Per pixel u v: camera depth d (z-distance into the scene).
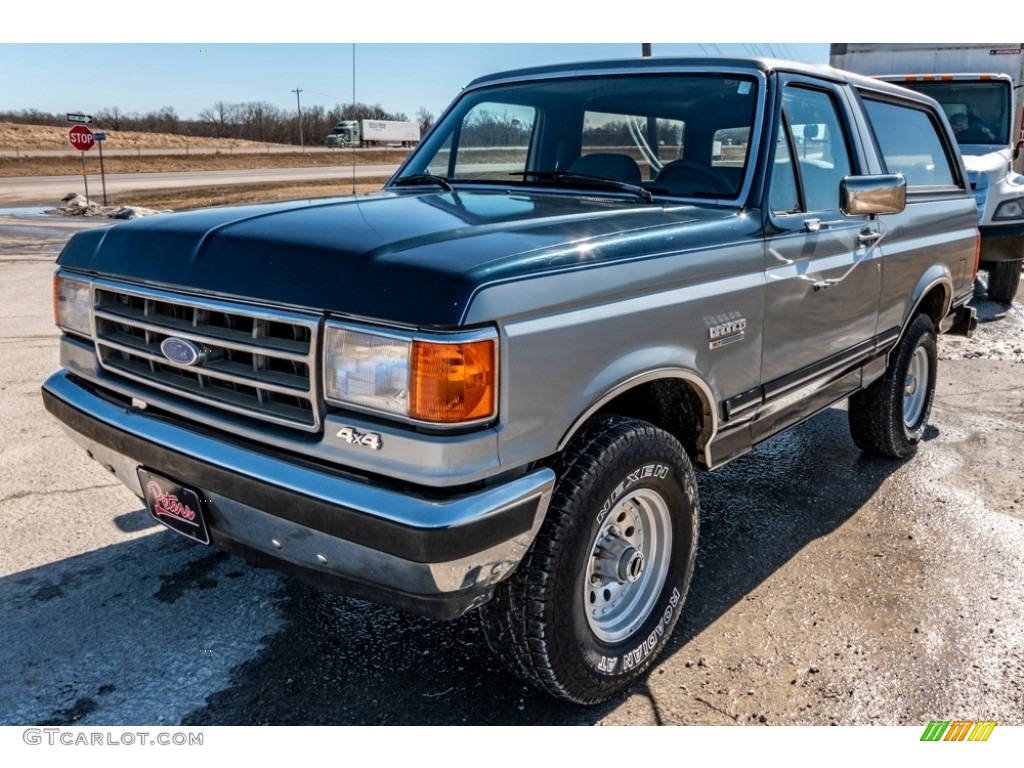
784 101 3.32
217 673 2.79
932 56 10.28
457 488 2.08
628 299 2.44
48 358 6.66
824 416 5.71
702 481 4.53
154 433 2.52
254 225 2.48
